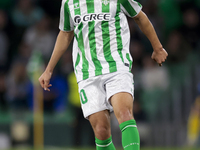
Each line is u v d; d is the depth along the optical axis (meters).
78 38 14.85
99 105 14.34
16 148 34.16
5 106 39.62
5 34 45.78
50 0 49.03
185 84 38.25
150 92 38.72
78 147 34.56
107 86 14.22
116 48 14.50
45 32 44.72
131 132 13.30
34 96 34.69
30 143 35.62
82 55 14.80
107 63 14.35
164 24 47.66
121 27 14.74
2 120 35.41
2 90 40.22
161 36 46.62
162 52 15.31
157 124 37.81
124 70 14.31
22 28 46.97
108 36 14.50
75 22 14.91
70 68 40.38
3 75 41.50
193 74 38.47
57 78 39.09
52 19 48.09
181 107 37.84
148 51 44.78
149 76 39.12
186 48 43.88
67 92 39.06
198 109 36.34
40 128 34.94
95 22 14.50
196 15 47.88
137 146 13.22
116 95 13.88
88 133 35.22
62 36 15.74
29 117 36.16
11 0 48.25
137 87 38.91
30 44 43.84
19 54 43.88
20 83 38.75
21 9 47.59
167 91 38.66
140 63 42.69
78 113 34.81
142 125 37.50
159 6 49.09
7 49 45.28
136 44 43.81
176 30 46.94
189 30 47.16
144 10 47.84
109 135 14.63
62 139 36.09
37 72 33.53
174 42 43.28
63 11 15.22
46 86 15.85
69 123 36.28
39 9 48.69
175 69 40.06
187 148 33.69
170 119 38.00
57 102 38.50
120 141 36.50
